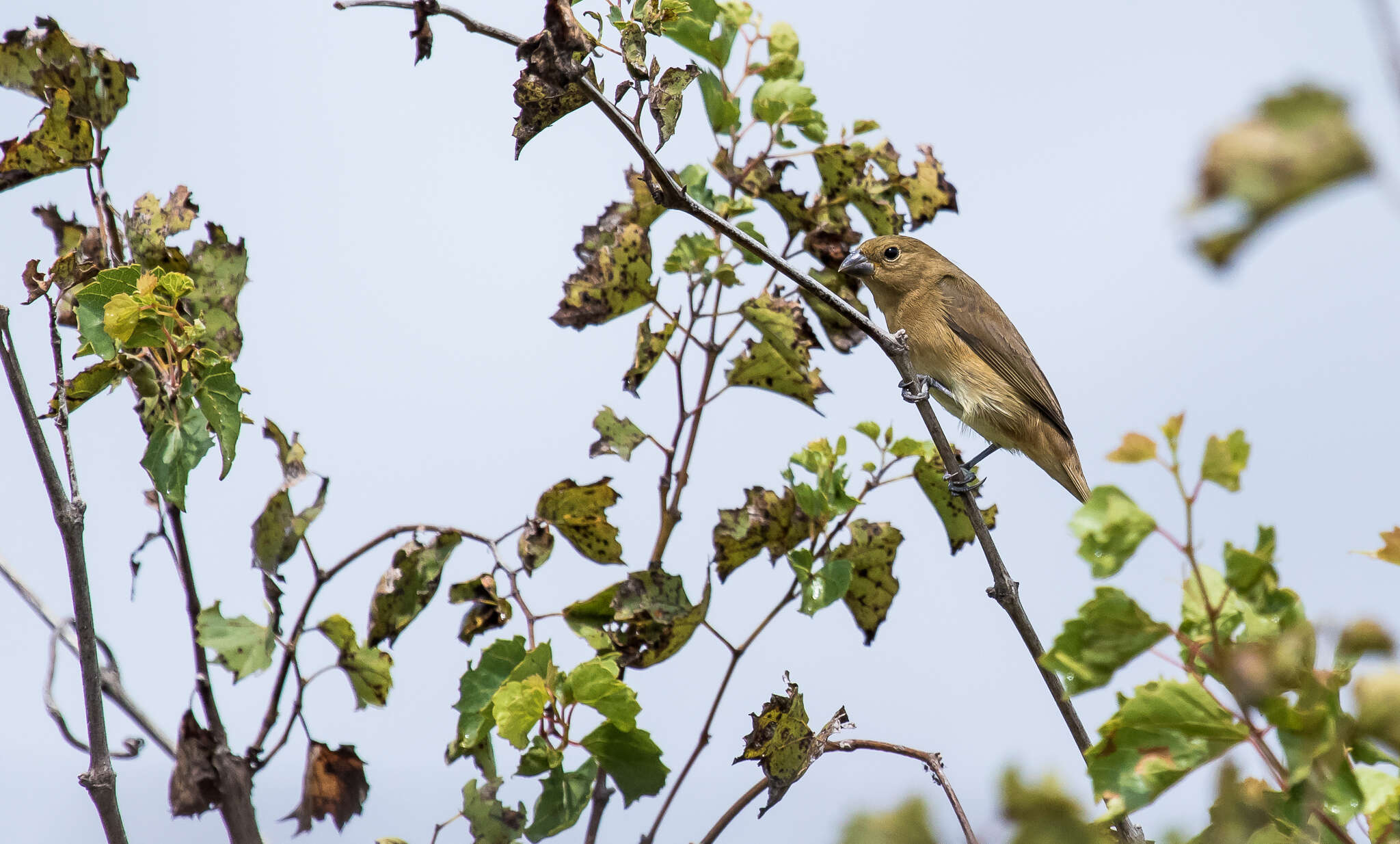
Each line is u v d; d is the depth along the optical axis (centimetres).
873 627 707
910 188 811
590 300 709
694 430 714
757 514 675
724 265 727
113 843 514
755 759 581
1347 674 336
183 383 563
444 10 532
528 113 570
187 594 570
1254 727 342
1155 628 341
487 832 583
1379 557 378
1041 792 268
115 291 559
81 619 518
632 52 582
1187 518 332
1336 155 151
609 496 643
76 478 529
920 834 254
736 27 793
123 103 632
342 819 568
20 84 623
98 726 518
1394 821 335
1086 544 331
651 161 585
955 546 763
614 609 632
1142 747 350
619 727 580
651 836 593
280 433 574
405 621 596
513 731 567
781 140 798
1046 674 570
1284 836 327
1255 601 376
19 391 520
